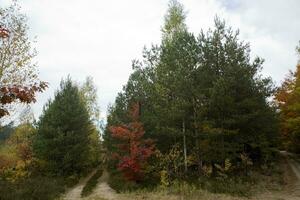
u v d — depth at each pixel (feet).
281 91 136.26
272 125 116.67
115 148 138.82
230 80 89.15
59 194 84.79
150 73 113.50
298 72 123.34
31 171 130.21
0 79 48.01
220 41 96.63
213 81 90.74
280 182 92.79
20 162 129.59
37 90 30.01
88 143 149.79
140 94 124.47
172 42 104.17
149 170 106.42
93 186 119.34
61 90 146.41
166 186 86.63
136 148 106.11
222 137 92.48
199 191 76.33
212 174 100.07
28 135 142.72
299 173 111.96
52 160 132.57
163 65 102.27
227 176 90.33
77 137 137.59
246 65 96.22
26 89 28.78
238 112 95.40
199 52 96.73
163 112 97.55
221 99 88.12
